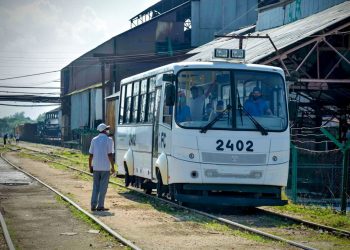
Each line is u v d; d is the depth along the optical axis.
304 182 20.92
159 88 15.77
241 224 12.23
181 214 13.60
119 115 20.92
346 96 28.41
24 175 26.69
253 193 14.30
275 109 14.43
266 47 27.69
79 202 16.09
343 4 32.53
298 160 21.42
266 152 14.09
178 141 13.96
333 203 18.56
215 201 13.95
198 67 14.35
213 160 13.87
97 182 14.34
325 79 25.34
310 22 30.08
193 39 58.06
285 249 9.32
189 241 10.02
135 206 15.21
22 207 14.80
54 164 36.09
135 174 18.22
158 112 15.60
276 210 15.38
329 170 20.25
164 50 59.78
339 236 10.87
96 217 13.07
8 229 11.23
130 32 59.44
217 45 42.41
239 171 13.93
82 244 9.72
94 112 63.91
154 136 15.96
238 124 14.08
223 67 14.42
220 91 14.27
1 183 22.23
